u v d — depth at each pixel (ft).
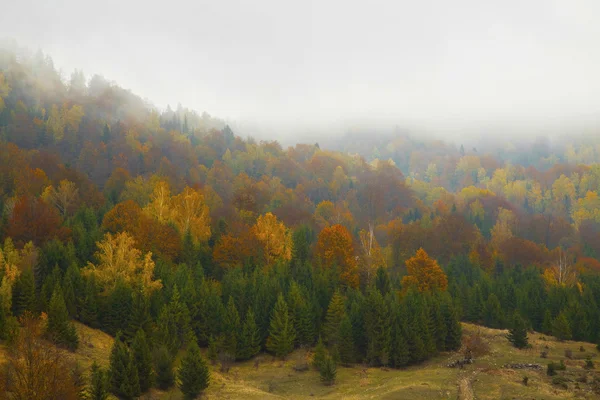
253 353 194.49
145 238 233.55
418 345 193.57
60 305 150.61
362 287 254.68
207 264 250.78
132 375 132.87
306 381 172.14
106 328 182.09
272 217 274.36
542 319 254.68
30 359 93.04
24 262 178.81
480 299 261.03
